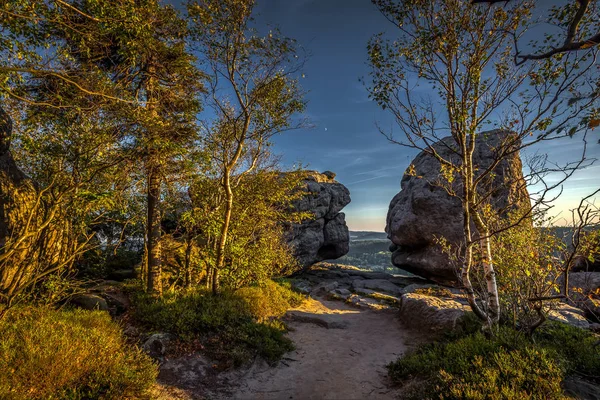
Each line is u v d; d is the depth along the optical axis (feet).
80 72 25.53
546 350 20.38
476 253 29.48
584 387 17.51
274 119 37.09
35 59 23.16
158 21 28.35
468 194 25.12
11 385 15.33
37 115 25.61
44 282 26.78
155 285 36.35
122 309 32.99
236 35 32.04
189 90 38.68
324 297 58.59
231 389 22.34
